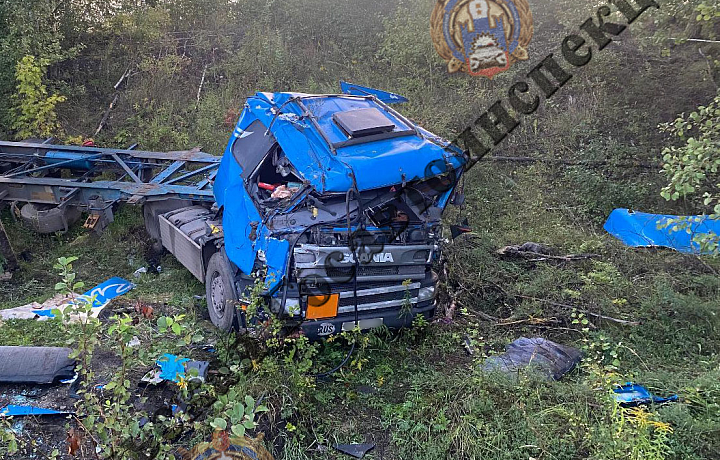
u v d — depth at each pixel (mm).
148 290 7062
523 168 9805
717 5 6848
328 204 5293
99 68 12062
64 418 4668
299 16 13211
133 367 5297
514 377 5055
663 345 5840
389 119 6066
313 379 5090
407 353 5773
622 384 4953
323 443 4594
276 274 5129
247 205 5664
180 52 12742
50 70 11453
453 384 5129
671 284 6840
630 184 9039
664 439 4195
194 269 6781
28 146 9133
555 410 4633
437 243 5609
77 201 8094
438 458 4367
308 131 5676
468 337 5977
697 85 10078
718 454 4203
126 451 3820
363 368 5512
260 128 6285
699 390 4859
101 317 6230
